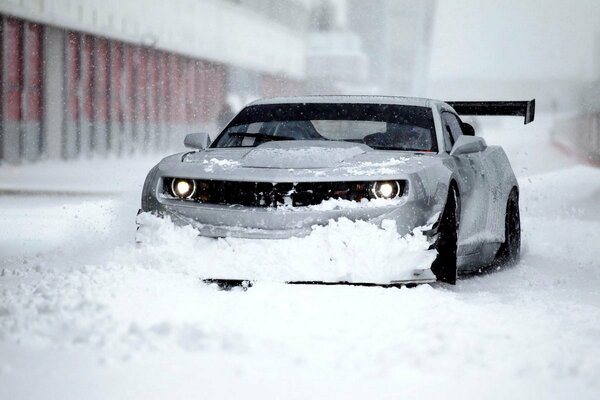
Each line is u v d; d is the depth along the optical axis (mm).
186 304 10625
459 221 14539
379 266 12414
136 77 66438
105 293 10891
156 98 69625
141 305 10320
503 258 18438
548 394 7387
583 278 16531
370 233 12570
